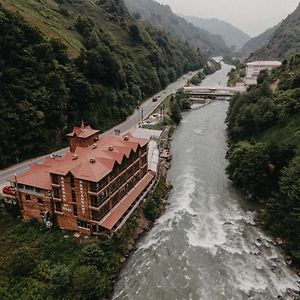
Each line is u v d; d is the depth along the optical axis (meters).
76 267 47.06
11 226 55.50
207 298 45.94
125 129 110.69
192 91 185.75
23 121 77.88
